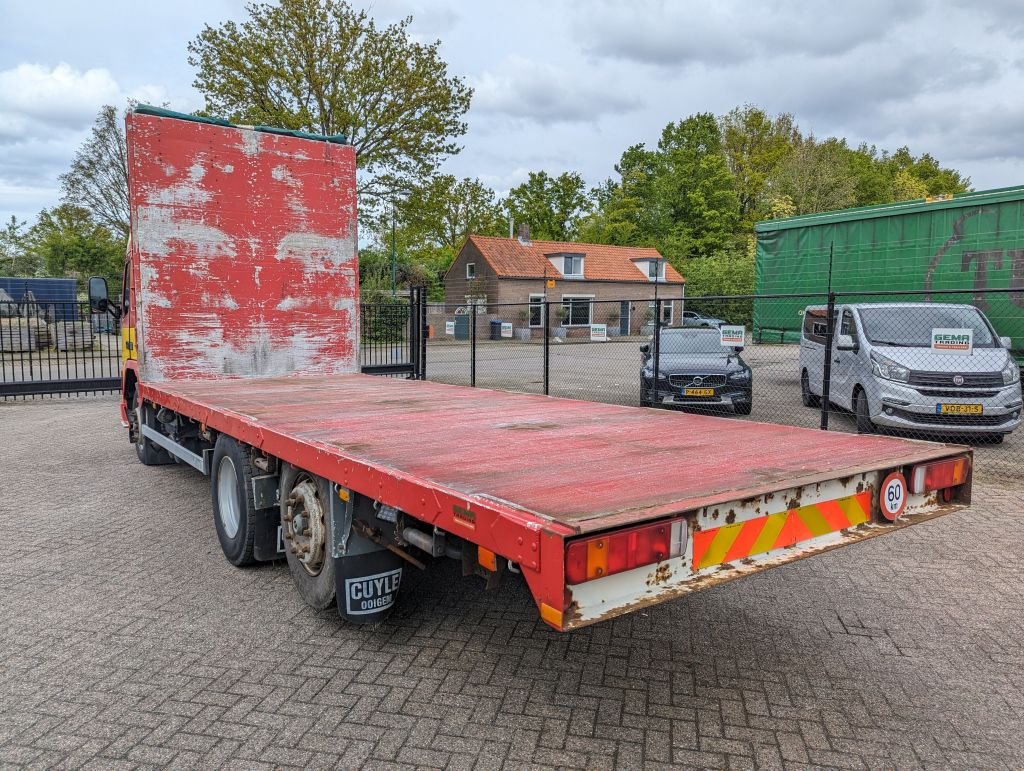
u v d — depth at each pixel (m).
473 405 5.16
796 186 53.09
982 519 5.78
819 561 4.82
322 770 2.54
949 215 11.16
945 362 8.37
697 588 2.35
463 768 2.55
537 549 2.07
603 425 4.20
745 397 10.79
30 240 63.62
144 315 6.49
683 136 68.81
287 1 22.47
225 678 3.21
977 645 3.57
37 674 3.24
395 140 24.22
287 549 4.04
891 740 2.74
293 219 7.16
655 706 2.99
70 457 8.50
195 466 5.38
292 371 7.29
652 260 43.78
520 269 40.38
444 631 3.73
